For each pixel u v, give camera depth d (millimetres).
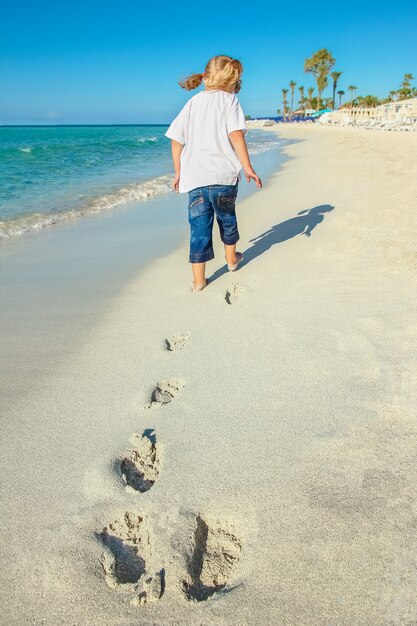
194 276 3092
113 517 1424
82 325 2730
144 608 1148
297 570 1199
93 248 4395
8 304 3062
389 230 4102
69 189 8109
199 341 2443
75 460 1656
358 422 1709
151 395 2023
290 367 2109
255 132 43344
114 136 45750
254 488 1464
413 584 1129
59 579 1235
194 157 2859
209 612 1125
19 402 1999
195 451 1652
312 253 3670
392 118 35250
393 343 2221
